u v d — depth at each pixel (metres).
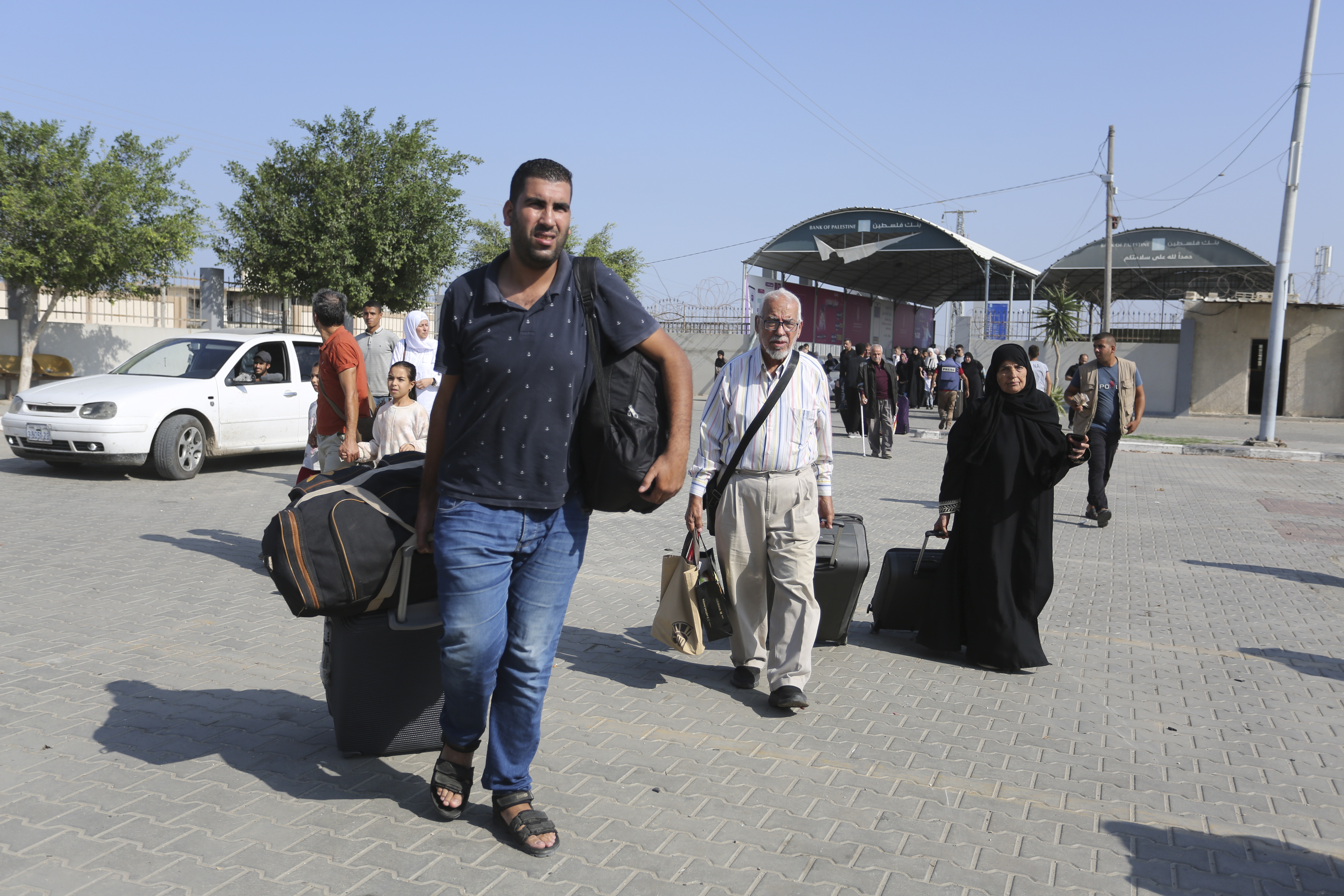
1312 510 11.86
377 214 23.66
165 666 4.84
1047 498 5.20
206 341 12.27
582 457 3.07
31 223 19.11
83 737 3.95
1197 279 37.38
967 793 3.78
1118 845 3.41
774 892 3.02
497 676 3.25
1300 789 3.93
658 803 3.58
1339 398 29.67
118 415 10.68
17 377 21.08
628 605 6.48
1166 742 4.38
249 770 3.71
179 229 20.48
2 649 4.99
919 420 25.98
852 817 3.54
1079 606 6.79
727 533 4.69
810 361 4.68
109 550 7.33
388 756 3.85
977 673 5.26
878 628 5.81
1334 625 6.46
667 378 3.03
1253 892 3.14
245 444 11.89
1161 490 13.27
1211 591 7.36
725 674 5.14
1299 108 18.05
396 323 27.06
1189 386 30.78
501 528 2.99
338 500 3.40
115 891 2.87
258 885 2.93
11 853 3.05
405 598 3.52
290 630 5.52
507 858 3.15
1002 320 33.94
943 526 5.34
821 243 33.94
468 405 3.00
